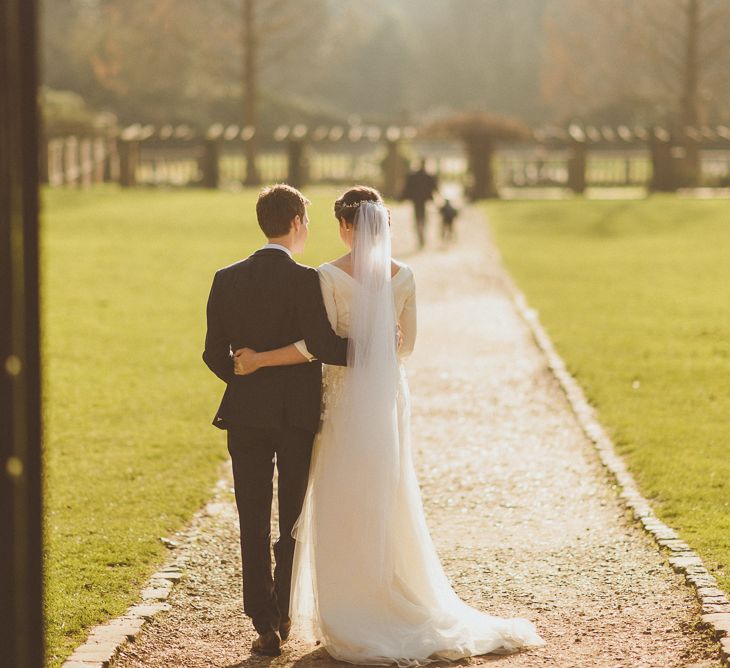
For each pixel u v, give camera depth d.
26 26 3.91
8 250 3.84
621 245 31.78
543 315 19.86
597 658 6.02
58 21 85.56
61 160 51.88
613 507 9.15
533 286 23.62
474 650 6.12
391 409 6.18
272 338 6.13
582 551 8.05
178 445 11.38
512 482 10.01
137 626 6.54
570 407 12.95
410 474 6.38
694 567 7.35
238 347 6.22
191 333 18.23
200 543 8.39
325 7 86.44
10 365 3.88
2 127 3.78
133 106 81.31
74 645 6.25
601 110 82.88
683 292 22.55
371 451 6.11
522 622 6.35
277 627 6.27
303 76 96.94
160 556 8.06
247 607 6.23
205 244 31.23
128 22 74.81
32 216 4.01
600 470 10.28
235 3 74.50
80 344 17.09
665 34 71.12
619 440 11.26
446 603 6.38
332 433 6.20
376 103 115.00
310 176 56.47
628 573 7.49
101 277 24.56
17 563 3.96
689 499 9.16
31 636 4.12
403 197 31.23
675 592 7.03
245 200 45.38
